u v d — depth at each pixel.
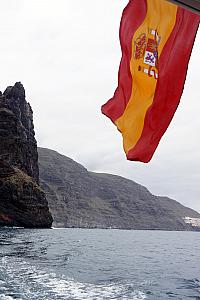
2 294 16.55
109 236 108.44
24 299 15.78
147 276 25.05
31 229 111.56
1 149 123.19
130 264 32.81
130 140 5.57
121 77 5.79
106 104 5.94
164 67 5.25
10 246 46.31
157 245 66.44
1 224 110.94
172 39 5.22
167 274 26.45
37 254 37.41
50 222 121.81
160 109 5.29
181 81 5.12
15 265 27.09
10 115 129.12
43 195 121.88
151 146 5.35
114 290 19.25
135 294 18.28
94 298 16.84
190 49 5.05
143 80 5.45
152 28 5.41
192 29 5.04
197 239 107.00
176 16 5.21
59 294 17.33
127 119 5.63
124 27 5.74
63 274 24.05
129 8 5.70
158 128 5.31
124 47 5.74
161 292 19.14
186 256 43.50
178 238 112.56
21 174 121.38
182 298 17.69
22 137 142.75
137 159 5.45
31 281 20.36
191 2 3.93
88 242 67.50
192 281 23.17
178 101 5.17
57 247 49.56
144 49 5.46
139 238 100.81
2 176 116.00
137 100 5.53
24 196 115.19
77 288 19.22
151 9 5.46
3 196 113.00
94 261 34.06
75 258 35.94
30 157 146.50
